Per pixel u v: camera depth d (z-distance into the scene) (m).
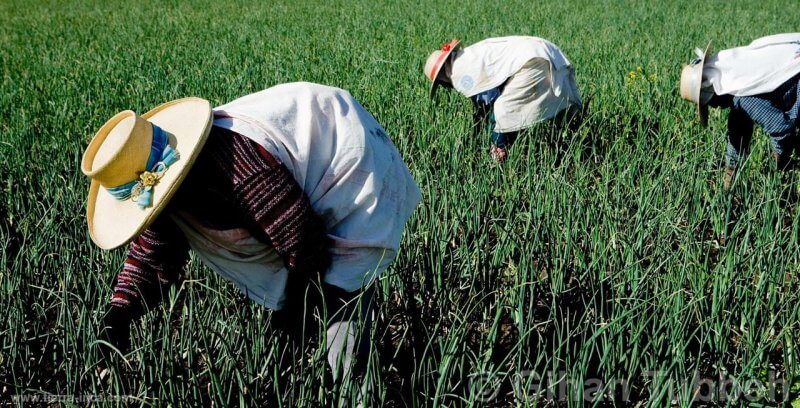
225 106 2.14
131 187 1.94
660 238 3.45
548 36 10.79
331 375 2.42
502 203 4.08
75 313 2.88
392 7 15.98
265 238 2.07
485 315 2.88
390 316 3.17
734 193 4.02
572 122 5.22
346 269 2.19
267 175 1.92
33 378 2.71
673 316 2.61
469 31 11.63
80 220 3.70
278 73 7.32
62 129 5.30
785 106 3.69
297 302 2.36
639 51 8.66
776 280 3.07
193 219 2.11
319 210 2.10
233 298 2.83
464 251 3.29
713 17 13.43
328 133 2.11
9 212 3.94
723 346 2.73
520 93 4.74
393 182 2.22
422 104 5.91
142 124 1.91
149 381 2.55
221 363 2.63
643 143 4.74
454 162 4.40
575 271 3.28
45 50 10.52
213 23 13.91
